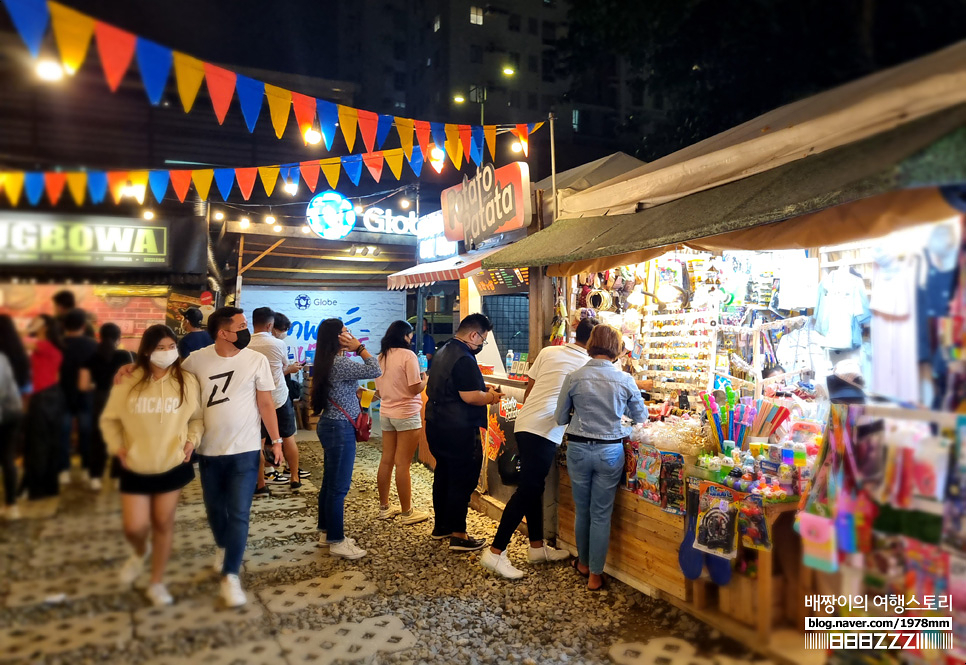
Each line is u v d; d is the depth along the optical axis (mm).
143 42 2773
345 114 4152
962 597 2250
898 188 1984
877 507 2498
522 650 3027
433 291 12383
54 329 2719
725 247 3562
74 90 7926
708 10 8344
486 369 5949
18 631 2691
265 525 4848
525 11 37406
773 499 2893
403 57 42125
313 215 7422
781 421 3348
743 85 8500
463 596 3629
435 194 13516
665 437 3518
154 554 3010
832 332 3938
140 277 2928
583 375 3691
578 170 5523
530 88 37625
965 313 2303
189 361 3320
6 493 2729
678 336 4734
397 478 4934
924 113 2342
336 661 2881
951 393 2348
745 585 3072
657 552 3539
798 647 2766
